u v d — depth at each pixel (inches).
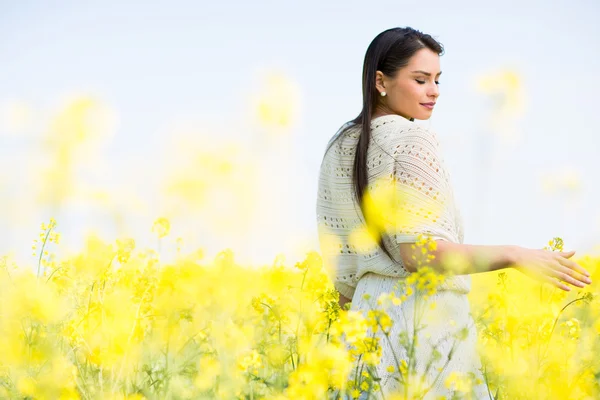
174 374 177.9
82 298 184.9
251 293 209.3
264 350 179.8
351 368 146.1
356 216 160.2
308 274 177.8
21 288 177.5
